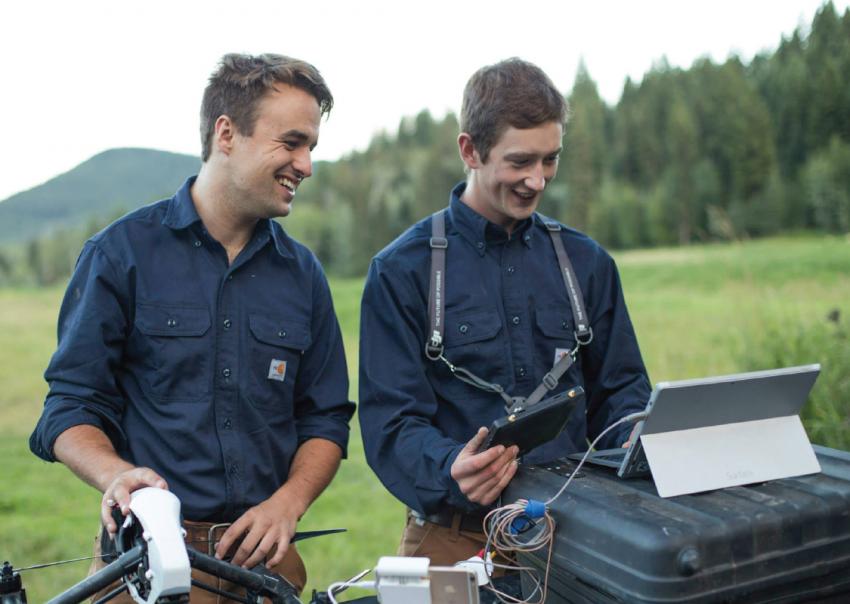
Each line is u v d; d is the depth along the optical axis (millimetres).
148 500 1397
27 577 4387
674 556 1213
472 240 2064
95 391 1849
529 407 1570
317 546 4844
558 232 2176
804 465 1496
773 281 6562
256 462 1929
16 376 9336
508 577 1697
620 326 2166
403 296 2006
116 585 1768
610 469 1570
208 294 1930
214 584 1858
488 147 1944
